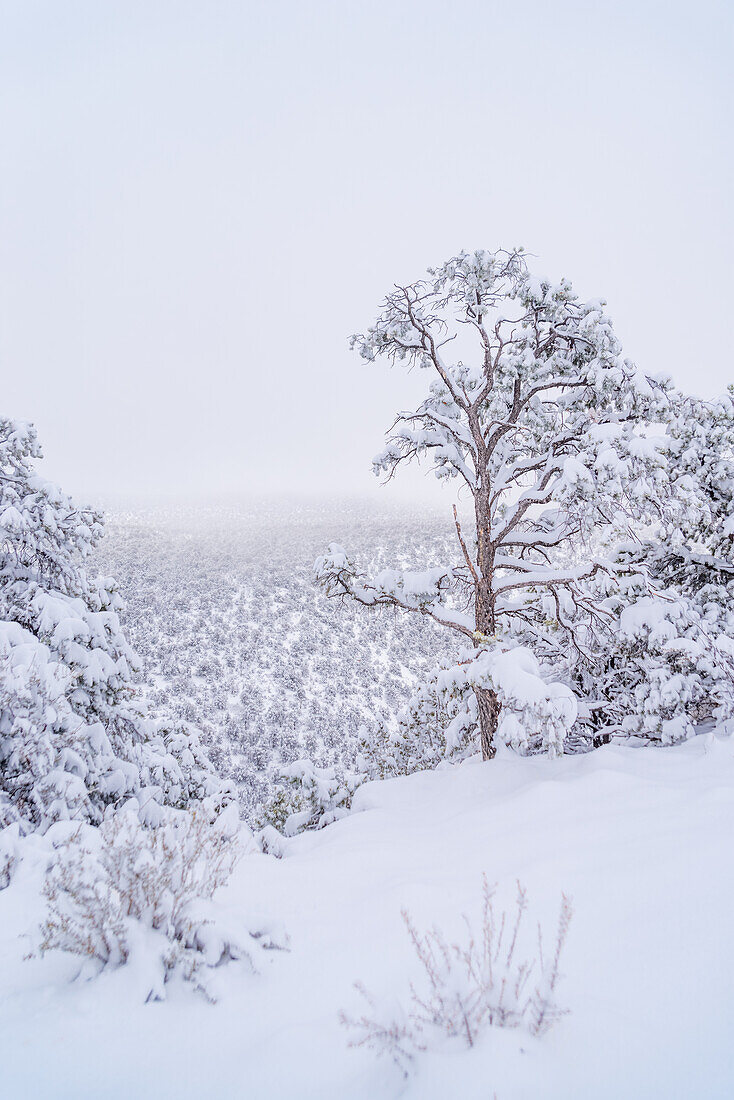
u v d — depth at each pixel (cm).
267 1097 218
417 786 812
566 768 708
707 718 957
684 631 873
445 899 381
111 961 301
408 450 1132
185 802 1074
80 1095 222
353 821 680
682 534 909
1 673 570
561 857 433
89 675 877
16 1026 258
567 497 837
